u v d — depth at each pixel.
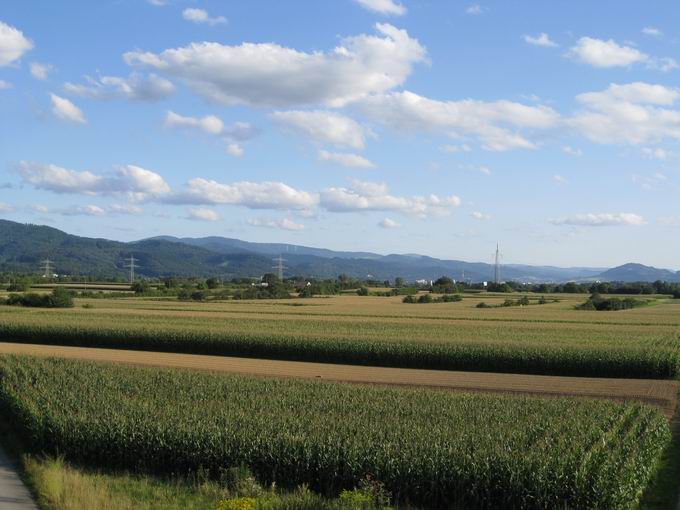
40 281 187.12
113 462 21.88
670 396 38.38
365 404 28.67
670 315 107.19
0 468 21.30
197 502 17.62
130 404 27.20
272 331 64.12
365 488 18.06
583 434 23.09
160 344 60.56
